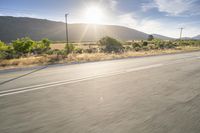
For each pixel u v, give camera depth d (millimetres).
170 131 2887
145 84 6168
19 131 2930
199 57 16781
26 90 5547
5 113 3707
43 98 4703
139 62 13148
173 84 6137
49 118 3430
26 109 3920
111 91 5320
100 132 2867
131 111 3732
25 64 13117
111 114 3586
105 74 8305
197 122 3195
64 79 7242
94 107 3996
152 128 2982
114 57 17734
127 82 6520
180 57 17125
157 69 9617
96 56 18047
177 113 3607
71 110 3830
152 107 3959
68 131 2912
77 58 16297
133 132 2859
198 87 5703
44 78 7543
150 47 33531
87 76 7859
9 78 7664
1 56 16500
